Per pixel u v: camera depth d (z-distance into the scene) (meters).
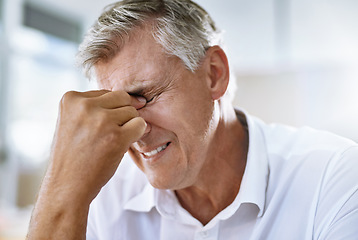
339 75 3.65
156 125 0.86
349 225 0.81
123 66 0.83
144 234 1.06
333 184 0.88
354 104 3.60
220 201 1.00
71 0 4.31
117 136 0.74
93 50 0.84
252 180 0.94
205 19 1.00
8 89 4.06
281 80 3.87
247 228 0.95
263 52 3.90
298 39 3.72
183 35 0.87
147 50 0.83
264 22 3.78
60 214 0.74
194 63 0.88
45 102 4.47
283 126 1.14
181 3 0.92
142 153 0.90
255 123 1.12
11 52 4.09
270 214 0.93
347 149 0.93
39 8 4.37
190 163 0.90
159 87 0.84
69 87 4.73
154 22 0.85
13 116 4.14
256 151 0.98
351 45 3.53
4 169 3.98
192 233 1.00
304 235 0.89
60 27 4.61
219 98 0.94
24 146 4.19
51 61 4.52
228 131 1.00
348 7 3.39
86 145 0.73
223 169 0.98
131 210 1.08
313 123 3.75
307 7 3.54
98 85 0.89
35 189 4.14
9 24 4.02
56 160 0.74
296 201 0.92
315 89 3.74
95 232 1.12
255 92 3.96
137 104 0.83
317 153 0.96
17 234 2.25
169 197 1.02
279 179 0.96
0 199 3.88
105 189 1.12
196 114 0.88
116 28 0.83
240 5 3.76
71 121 0.74
